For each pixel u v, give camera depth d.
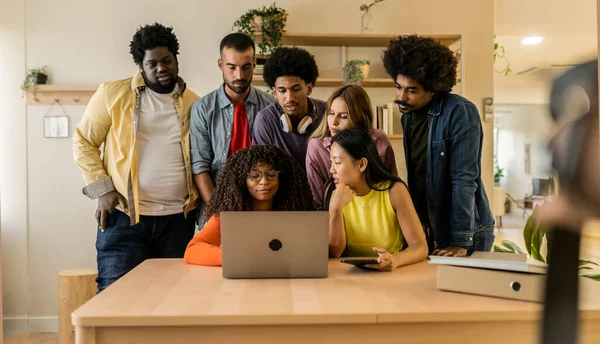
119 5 4.18
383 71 4.41
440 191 2.38
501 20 4.92
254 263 1.72
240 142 2.84
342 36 4.09
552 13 4.89
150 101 2.81
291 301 1.43
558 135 0.29
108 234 2.80
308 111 2.69
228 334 1.33
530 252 2.14
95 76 4.18
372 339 1.34
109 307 1.38
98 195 2.78
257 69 4.00
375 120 4.22
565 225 0.29
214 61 4.23
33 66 4.16
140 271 1.87
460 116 2.28
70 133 4.16
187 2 4.21
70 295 3.67
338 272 1.82
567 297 0.29
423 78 2.23
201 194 2.83
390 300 1.43
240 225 1.71
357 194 2.12
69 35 4.17
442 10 4.37
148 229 2.80
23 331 4.14
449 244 2.39
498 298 1.45
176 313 1.32
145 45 2.72
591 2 4.80
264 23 3.98
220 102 2.84
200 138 2.83
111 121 2.81
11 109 4.14
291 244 1.72
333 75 4.40
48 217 4.17
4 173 4.16
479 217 2.44
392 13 4.34
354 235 2.13
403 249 2.14
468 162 2.29
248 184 2.07
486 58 4.39
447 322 1.34
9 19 4.14
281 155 2.12
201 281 1.70
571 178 0.28
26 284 4.16
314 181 2.44
